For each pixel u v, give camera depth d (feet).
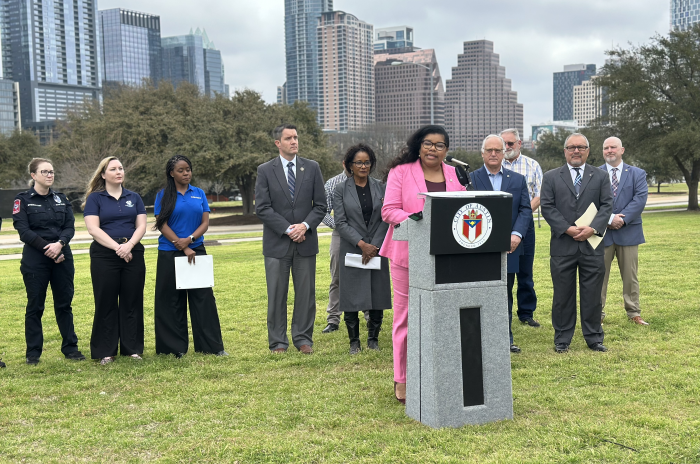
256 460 10.50
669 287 26.78
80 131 159.84
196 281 17.81
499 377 12.01
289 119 121.49
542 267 35.63
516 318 22.45
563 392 13.74
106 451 11.05
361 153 18.66
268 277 18.66
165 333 18.08
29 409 13.44
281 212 18.57
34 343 17.72
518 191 18.20
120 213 17.70
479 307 11.84
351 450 10.80
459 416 11.75
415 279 11.98
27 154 172.55
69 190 138.21
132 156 138.62
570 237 17.49
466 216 11.41
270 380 15.40
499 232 11.72
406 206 13.14
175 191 18.11
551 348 17.88
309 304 18.89
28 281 17.47
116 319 17.89
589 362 16.17
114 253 17.52
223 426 12.16
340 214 18.62
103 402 13.92
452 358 11.66
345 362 17.13
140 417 12.80
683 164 106.63
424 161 13.06
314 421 12.28
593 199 17.52
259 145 114.42
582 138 17.87
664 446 10.59
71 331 18.28
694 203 101.65
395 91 523.29
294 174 18.75
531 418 12.16
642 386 13.89
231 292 29.73
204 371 16.31
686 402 12.79
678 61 104.01
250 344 19.47
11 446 11.35
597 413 12.33
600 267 17.40
